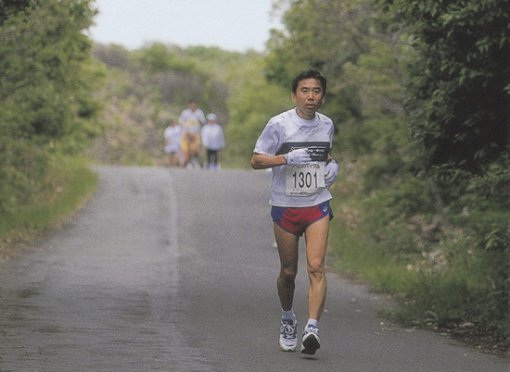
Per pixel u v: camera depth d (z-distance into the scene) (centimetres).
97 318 3075
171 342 2702
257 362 2469
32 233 5528
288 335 2647
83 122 8519
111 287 3844
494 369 2553
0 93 5803
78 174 8225
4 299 3400
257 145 2647
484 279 4331
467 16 3094
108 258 4791
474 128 3481
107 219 6325
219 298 3722
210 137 12362
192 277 4312
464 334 3209
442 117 3512
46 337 2700
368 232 6128
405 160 6147
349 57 6919
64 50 6081
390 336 3055
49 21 5538
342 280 4659
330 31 6831
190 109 12725
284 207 2611
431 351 2798
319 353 2655
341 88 6888
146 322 3048
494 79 3288
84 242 5341
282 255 2636
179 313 3284
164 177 8875
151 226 6112
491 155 3494
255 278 4400
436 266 5088
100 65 8912
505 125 3466
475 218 4684
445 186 5378
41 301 3388
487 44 3128
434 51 3456
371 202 6388
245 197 7681
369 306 3806
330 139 2652
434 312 3491
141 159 17000
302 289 4128
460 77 3244
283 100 9750
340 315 3512
